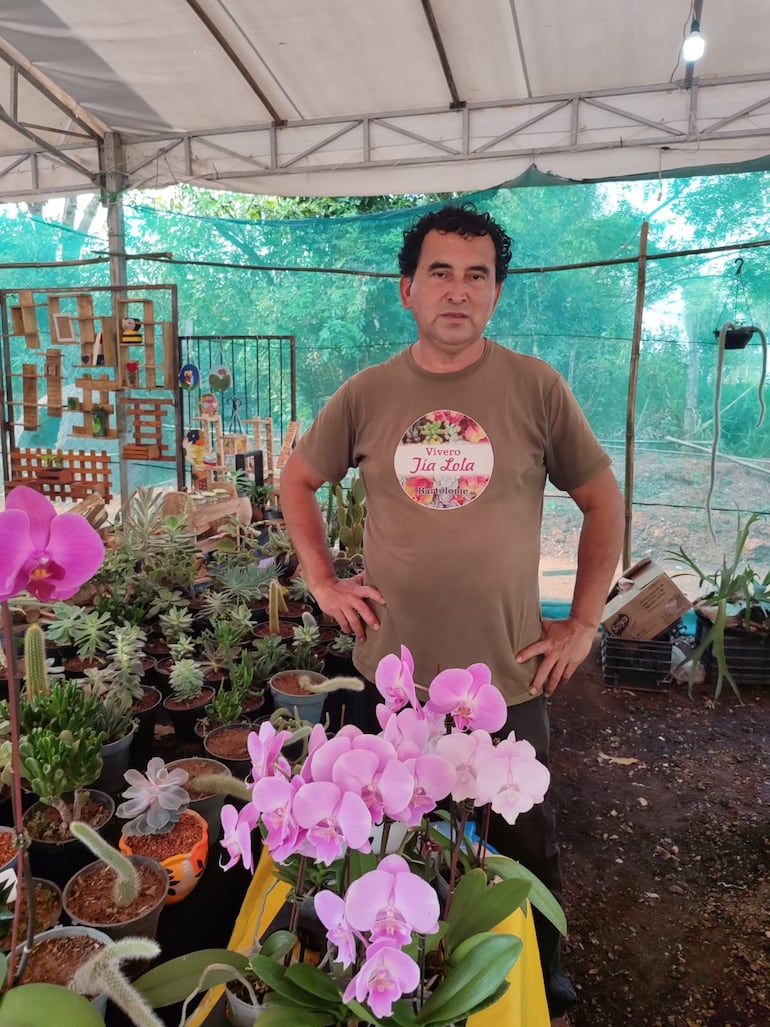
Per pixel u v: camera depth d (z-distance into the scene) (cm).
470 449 141
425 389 144
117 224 472
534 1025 94
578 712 325
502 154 408
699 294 422
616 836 241
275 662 229
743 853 232
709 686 350
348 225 470
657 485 450
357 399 152
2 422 480
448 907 79
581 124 395
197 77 397
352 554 311
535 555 148
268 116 430
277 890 103
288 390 540
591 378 445
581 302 437
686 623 425
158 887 113
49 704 141
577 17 334
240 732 183
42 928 103
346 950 59
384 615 149
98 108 433
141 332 462
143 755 198
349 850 72
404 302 153
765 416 423
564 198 429
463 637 143
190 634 255
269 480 423
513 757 71
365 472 151
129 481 552
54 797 128
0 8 345
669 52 354
